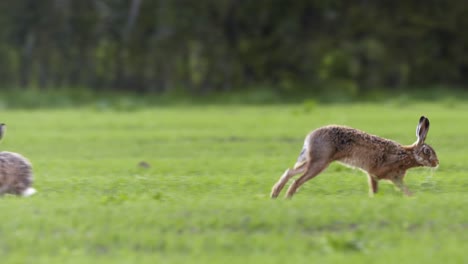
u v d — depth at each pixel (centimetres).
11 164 3947
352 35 14588
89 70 15238
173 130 8112
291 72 14700
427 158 4153
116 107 11656
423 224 3058
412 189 4219
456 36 14850
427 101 12612
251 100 13275
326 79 14100
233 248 2752
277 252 2712
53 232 2944
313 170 3975
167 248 2755
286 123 8638
